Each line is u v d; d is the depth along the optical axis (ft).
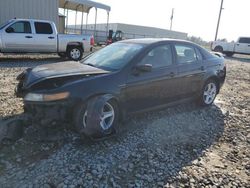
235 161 12.88
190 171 11.64
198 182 10.92
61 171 10.88
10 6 51.62
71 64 15.88
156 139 14.35
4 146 12.46
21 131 13.66
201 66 19.15
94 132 12.75
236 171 11.99
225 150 13.92
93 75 13.85
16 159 11.57
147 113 17.84
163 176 11.13
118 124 14.60
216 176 11.43
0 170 10.82
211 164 12.38
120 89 14.08
